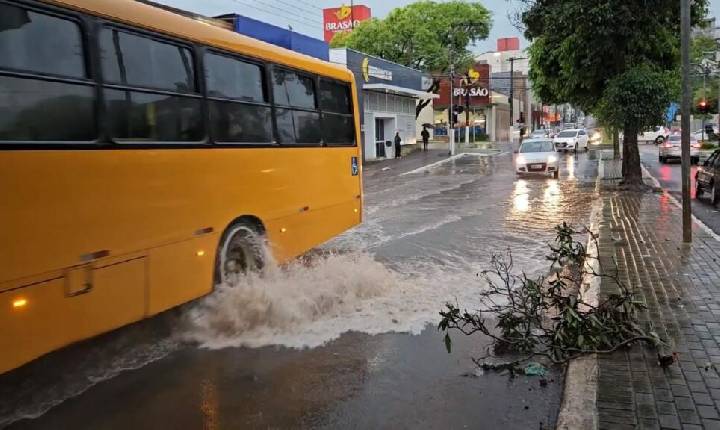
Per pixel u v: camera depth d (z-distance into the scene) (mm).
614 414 4113
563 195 18656
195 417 4367
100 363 5289
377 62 38281
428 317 6523
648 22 17906
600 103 19406
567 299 5762
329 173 8555
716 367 4863
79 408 4480
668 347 5113
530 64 22359
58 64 4312
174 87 5492
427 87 47188
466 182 24172
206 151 5871
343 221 9016
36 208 4098
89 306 4512
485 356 5492
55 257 4230
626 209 14711
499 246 10633
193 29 5762
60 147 4281
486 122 64562
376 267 8211
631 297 6035
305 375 5090
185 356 5484
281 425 4250
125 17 4898
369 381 4984
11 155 3943
